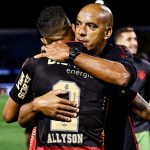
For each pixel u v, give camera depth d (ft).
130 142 23.32
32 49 113.50
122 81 20.70
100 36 21.54
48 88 21.26
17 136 51.39
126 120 23.24
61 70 21.29
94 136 21.20
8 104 22.50
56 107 20.79
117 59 21.86
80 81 21.20
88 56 21.02
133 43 40.55
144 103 23.90
